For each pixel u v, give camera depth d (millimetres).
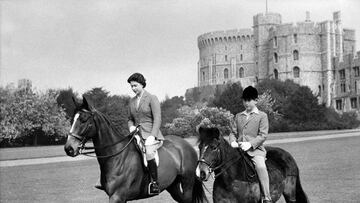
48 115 59344
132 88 8648
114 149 8000
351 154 24781
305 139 40438
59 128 59688
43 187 15594
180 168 8922
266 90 79250
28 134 59375
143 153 8250
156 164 8234
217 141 7062
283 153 8461
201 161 6949
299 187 8453
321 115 71438
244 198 7492
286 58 119812
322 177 15828
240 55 143000
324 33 118312
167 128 53719
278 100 74062
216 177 7523
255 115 7891
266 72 132750
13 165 24922
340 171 17500
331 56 117375
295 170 8359
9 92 59469
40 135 60219
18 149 39844
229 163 7297
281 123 63938
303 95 71062
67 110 65938
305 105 70000
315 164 20203
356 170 17750
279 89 84500
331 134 49250
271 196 7848
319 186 13773
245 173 7504
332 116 76688
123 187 8016
